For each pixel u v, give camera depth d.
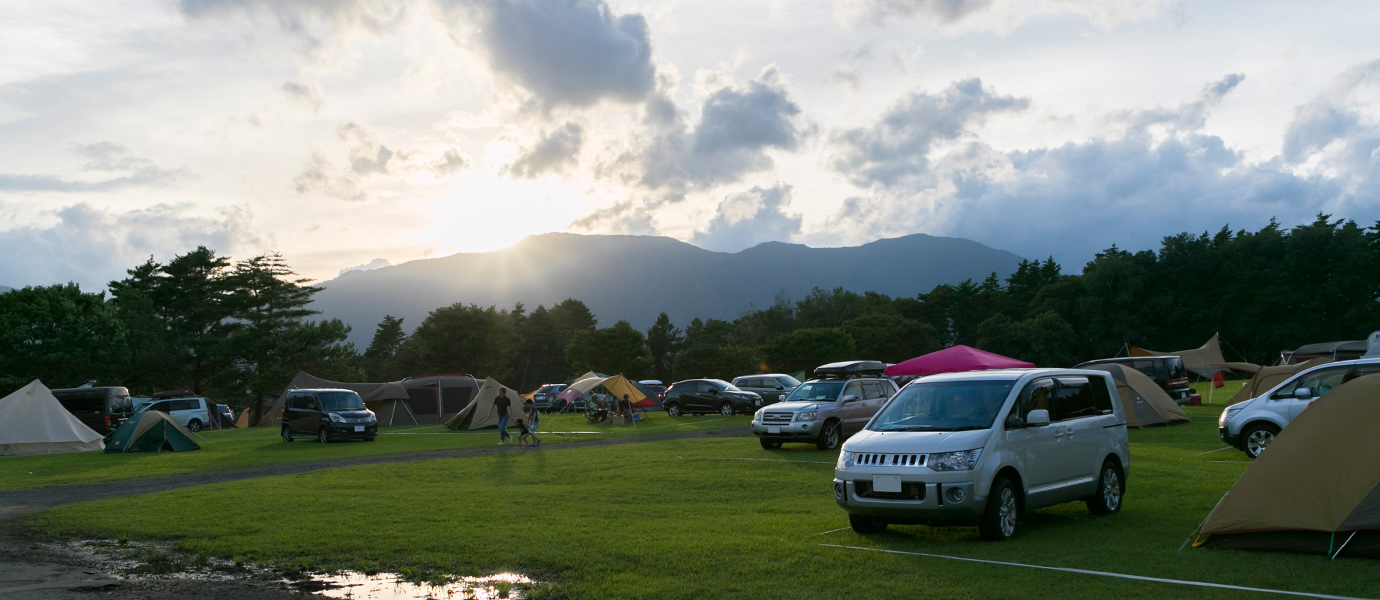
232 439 34.75
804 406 21.12
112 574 8.91
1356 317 74.00
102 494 16.58
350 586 8.18
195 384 72.25
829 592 7.28
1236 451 18.00
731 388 39.22
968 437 9.24
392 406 43.16
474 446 26.44
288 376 69.31
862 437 10.01
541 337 131.75
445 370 91.50
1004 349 91.31
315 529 11.08
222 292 77.25
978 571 7.91
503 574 8.45
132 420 28.06
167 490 16.97
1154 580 7.38
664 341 137.00
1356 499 7.96
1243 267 81.31
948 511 8.95
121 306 67.75
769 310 127.31
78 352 55.66
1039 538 9.41
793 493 13.86
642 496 13.82
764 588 7.49
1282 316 78.06
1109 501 11.02
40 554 10.12
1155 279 88.00
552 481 16.17
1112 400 11.59
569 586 7.79
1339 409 8.48
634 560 8.77
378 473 18.14
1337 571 7.45
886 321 98.44
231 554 9.73
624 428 33.09
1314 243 77.44
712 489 14.50
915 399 10.46
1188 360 43.97
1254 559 8.05
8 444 27.44
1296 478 8.34
